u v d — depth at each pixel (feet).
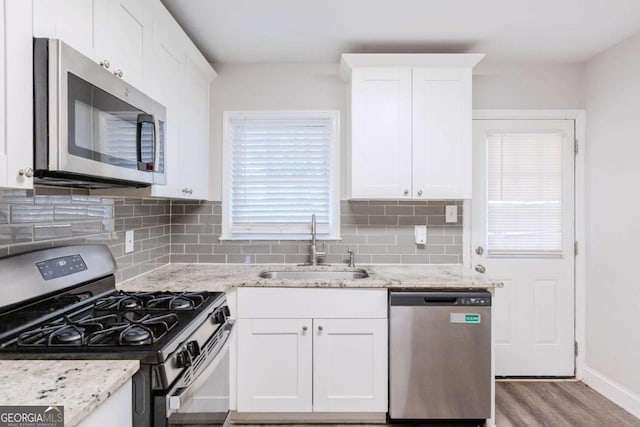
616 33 7.28
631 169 7.43
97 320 4.22
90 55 4.09
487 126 8.84
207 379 4.51
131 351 3.36
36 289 4.17
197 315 4.51
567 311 8.87
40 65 3.23
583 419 7.18
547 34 7.32
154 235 7.93
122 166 4.20
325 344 6.81
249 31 7.22
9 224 4.19
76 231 5.35
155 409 3.30
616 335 7.79
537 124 8.83
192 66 7.39
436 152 7.80
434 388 6.70
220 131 8.79
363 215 8.80
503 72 8.81
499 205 8.89
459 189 7.80
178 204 8.79
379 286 6.74
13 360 3.26
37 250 4.46
